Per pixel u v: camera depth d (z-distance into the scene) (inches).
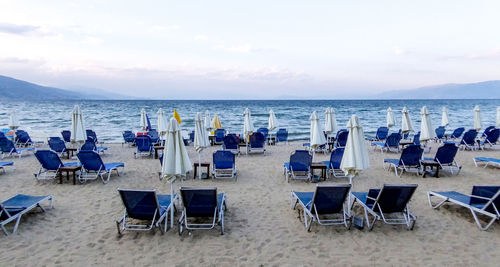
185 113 1611.7
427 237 162.1
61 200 223.6
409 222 170.9
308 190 251.4
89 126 922.7
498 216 163.2
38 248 150.3
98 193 242.1
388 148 449.7
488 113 1594.5
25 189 252.5
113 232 168.9
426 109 365.4
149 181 282.7
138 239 160.6
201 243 156.5
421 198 226.5
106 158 403.9
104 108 2103.8
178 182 277.9
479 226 170.6
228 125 994.1
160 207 171.8
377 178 289.7
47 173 305.9
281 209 205.8
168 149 167.5
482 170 316.5
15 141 522.0
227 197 233.0
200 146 281.9
